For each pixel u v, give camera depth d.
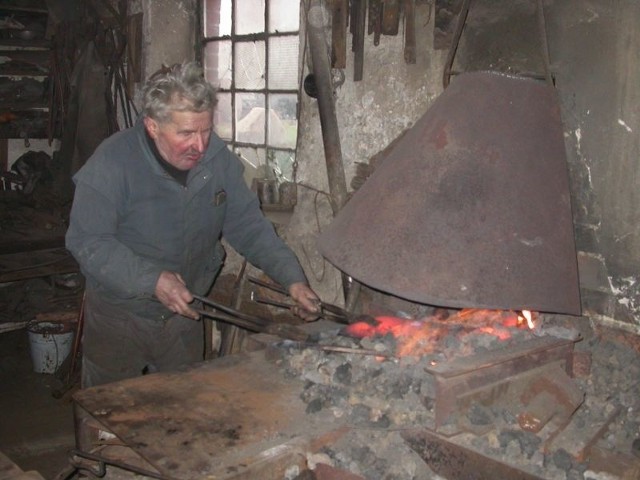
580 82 1.92
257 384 1.74
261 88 3.43
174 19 3.92
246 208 2.24
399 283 1.55
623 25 1.81
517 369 1.57
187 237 2.13
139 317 2.23
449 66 2.14
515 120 1.64
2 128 4.74
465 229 1.55
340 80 2.71
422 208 1.59
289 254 2.20
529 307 1.55
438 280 1.52
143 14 3.97
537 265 1.58
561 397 1.54
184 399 1.64
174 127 1.81
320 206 2.91
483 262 1.53
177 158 1.90
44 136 4.89
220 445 1.43
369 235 1.66
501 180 1.59
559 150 1.71
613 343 1.92
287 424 1.52
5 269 3.80
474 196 1.57
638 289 1.88
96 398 1.64
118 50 4.27
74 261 4.06
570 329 1.78
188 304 1.88
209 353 3.46
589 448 1.49
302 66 2.94
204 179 2.06
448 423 1.47
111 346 2.28
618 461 1.44
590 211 1.96
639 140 1.82
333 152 2.71
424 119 1.75
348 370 1.66
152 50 3.94
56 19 4.68
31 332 3.78
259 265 2.25
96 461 1.54
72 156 4.61
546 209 1.63
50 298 4.18
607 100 1.87
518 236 1.57
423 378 1.58
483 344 1.62
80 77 4.50
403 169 1.68
